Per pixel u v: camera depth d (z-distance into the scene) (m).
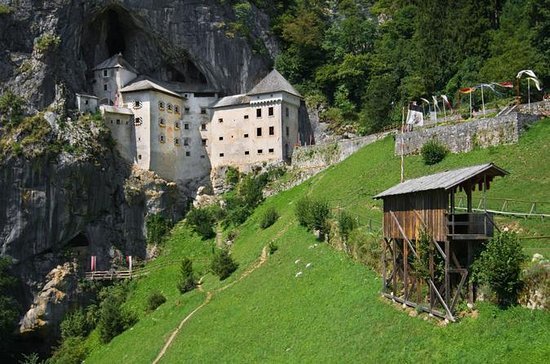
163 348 59.78
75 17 109.50
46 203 96.25
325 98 117.12
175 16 114.88
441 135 70.56
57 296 92.56
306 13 129.25
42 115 100.12
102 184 102.19
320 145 97.69
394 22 128.38
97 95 113.50
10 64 103.06
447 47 105.62
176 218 107.44
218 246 92.12
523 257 34.06
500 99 85.50
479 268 35.00
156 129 109.88
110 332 74.94
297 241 66.94
